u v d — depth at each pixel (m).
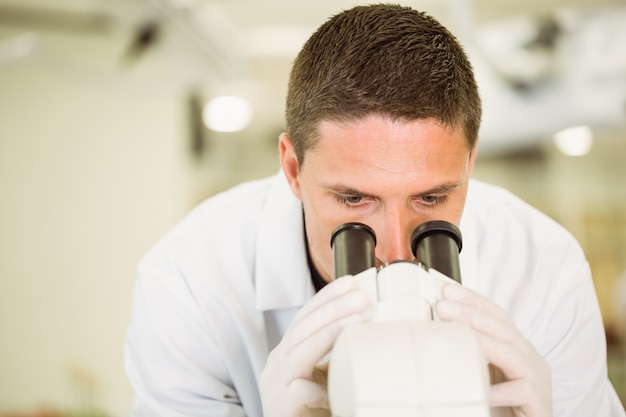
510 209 1.39
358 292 0.85
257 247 1.29
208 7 2.73
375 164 0.90
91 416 4.03
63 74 3.51
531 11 2.97
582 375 1.23
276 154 5.32
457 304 0.84
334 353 0.78
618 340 5.44
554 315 1.25
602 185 5.94
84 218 4.14
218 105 4.58
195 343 1.23
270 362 0.94
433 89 0.90
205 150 5.05
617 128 3.50
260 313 1.28
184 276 1.24
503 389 0.88
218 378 1.27
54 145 4.15
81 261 4.12
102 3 2.67
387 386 0.71
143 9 2.64
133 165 4.19
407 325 0.76
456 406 0.70
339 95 0.91
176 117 4.27
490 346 0.86
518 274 1.30
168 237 1.35
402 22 0.98
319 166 0.95
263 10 3.13
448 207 0.98
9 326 4.06
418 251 0.95
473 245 1.32
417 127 0.89
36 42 3.08
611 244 5.86
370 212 0.95
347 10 1.05
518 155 5.75
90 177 4.16
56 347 4.07
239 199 1.41
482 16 3.02
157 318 1.22
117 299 4.12
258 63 3.83
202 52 2.92
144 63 3.72
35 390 4.04
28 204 4.12
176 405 1.20
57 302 4.09
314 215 1.00
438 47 0.97
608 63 3.14
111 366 4.09
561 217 5.84
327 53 0.97
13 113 4.13
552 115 3.38
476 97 1.01
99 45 3.77
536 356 0.91
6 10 3.04
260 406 1.30
